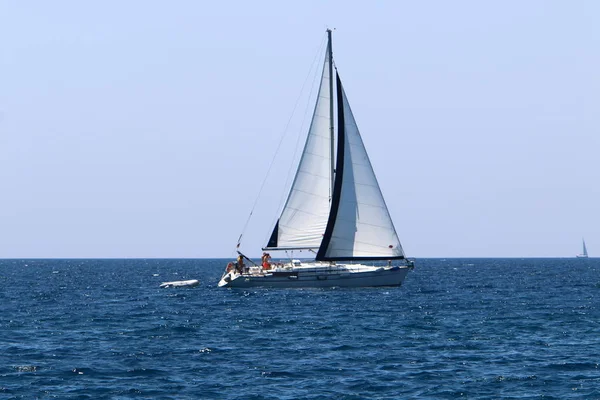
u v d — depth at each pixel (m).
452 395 124.94
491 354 159.50
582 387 129.62
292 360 153.25
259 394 125.19
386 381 134.25
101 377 137.88
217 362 151.38
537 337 183.12
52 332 195.62
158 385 131.50
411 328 198.75
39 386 130.88
